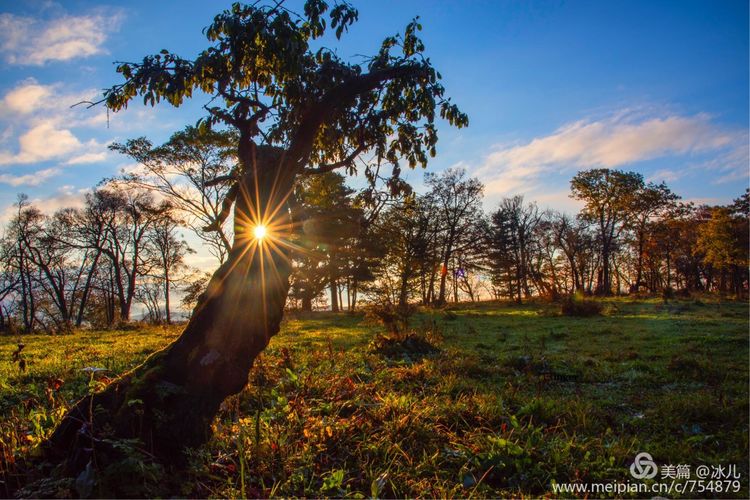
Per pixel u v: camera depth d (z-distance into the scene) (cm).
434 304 4316
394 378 912
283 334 1988
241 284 471
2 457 409
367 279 3941
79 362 1179
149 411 420
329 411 640
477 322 2502
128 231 4378
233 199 552
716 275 5894
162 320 3241
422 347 1308
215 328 457
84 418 414
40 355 1419
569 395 822
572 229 5672
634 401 770
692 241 5550
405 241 4231
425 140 681
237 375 460
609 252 5741
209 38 495
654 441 596
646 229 5641
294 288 3903
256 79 586
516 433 577
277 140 624
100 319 4484
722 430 634
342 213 612
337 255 3669
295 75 523
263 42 491
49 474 393
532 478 469
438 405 688
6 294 4075
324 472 458
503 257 5297
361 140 630
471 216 4903
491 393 780
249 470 447
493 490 445
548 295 4191
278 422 576
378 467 471
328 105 525
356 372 947
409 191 684
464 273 5859
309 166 726
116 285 4800
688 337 1527
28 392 759
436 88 610
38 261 4162
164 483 394
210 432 477
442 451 526
